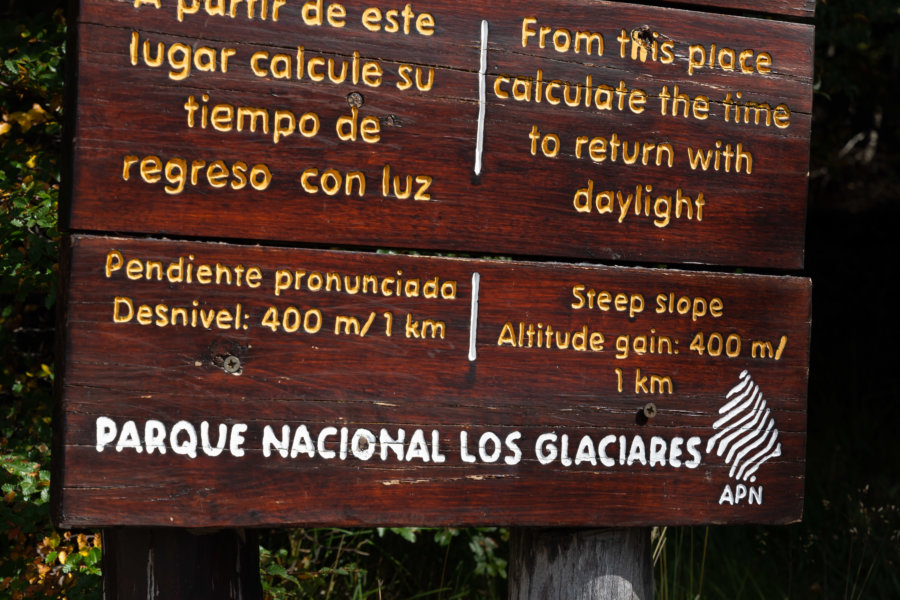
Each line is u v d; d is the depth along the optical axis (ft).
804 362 8.25
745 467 8.06
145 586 7.26
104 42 6.64
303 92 7.06
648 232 7.85
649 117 7.86
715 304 8.02
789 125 8.23
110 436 6.61
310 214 7.07
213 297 6.84
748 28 8.12
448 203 7.37
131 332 6.67
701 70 8.00
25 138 10.76
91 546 9.86
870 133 30.86
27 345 11.68
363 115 7.18
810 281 8.28
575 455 7.61
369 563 12.61
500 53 7.49
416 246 7.29
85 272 6.59
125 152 6.69
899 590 13.26
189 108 6.82
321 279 7.08
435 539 12.14
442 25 7.36
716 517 7.96
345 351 7.11
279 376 6.97
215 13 6.86
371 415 7.15
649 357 7.82
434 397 7.29
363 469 7.12
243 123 6.93
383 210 7.23
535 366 7.54
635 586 8.23
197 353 6.80
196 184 6.84
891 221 27.22
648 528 8.38
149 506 6.66
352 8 7.16
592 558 8.11
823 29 16.16
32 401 10.54
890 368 23.43
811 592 13.73
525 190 7.54
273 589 10.52
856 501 15.37
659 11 7.89
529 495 7.49
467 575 12.80
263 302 6.95
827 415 20.47
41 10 11.62
